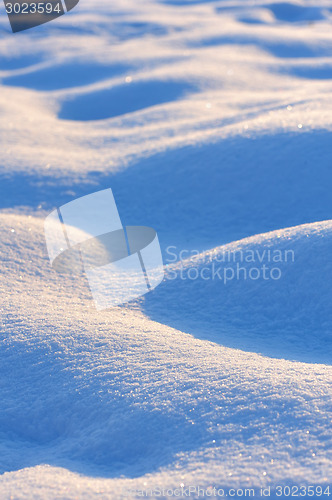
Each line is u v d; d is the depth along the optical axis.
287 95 13.97
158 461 2.51
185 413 2.76
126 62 20.39
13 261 5.32
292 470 2.27
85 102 15.72
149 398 2.92
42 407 3.09
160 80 16.69
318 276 4.46
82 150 10.48
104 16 34.66
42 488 2.31
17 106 14.30
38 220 6.61
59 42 26.25
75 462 2.64
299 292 4.43
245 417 2.65
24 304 4.31
